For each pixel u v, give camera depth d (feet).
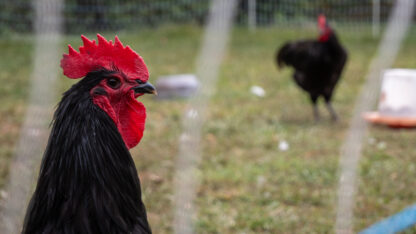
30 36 54.24
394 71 24.22
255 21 62.69
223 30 38.83
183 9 63.46
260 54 47.37
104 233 6.34
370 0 62.80
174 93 30.07
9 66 39.88
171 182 17.56
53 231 6.37
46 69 34.17
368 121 23.61
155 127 24.22
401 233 13.64
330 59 26.08
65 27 57.47
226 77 36.63
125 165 6.61
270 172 18.83
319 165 19.22
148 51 48.65
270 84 35.29
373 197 16.26
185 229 14.11
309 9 65.77
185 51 48.03
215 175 18.34
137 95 7.25
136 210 6.83
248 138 22.95
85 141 6.29
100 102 6.55
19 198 14.49
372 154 20.31
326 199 16.24
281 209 15.72
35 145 19.94
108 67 6.92
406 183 17.51
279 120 26.32
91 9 59.11
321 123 25.93
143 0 62.03
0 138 21.88
